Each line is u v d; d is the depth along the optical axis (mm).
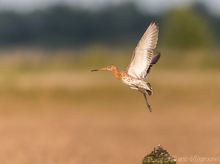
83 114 37594
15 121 34375
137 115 37594
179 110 39156
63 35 157250
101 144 26438
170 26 94562
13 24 157875
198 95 42375
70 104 40344
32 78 46844
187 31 93438
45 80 45312
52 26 158125
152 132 30719
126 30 158000
